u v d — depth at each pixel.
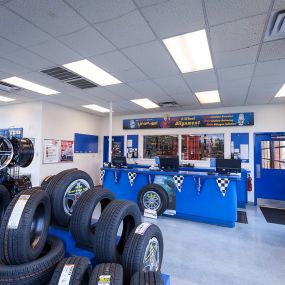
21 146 2.82
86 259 1.22
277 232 3.71
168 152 7.28
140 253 1.29
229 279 2.31
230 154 6.38
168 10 2.14
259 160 6.06
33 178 6.00
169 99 5.69
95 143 8.28
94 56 3.20
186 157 6.98
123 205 1.48
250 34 2.53
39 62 3.45
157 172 4.61
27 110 6.32
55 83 4.49
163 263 2.63
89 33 2.58
